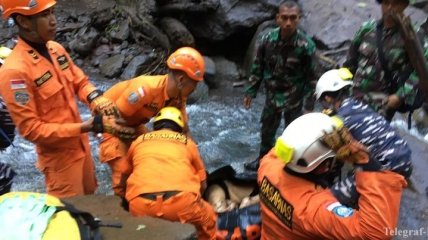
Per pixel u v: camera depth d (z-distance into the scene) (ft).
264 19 24.91
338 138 7.79
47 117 10.17
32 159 17.97
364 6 24.29
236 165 17.97
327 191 8.21
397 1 11.38
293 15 14.29
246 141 19.90
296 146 7.83
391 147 8.27
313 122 7.95
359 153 7.77
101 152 11.39
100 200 9.41
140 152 9.89
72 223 6.46
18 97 9.53
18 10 9.33
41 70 9.87
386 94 12.27
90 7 31.12
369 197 7.48
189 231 7.75
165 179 9.35
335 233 7.55
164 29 25.81
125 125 10.79
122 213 8.75
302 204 7.93
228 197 12.10
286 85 15.40
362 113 8.74
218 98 23.56
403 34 11.11
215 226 10.08
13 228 6.20
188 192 9.27
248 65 24.66
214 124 21.22
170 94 10.68
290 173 8.23
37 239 6.12
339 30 22.84
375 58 12.14
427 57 11.78
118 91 11.33
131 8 29.19
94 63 26.37
